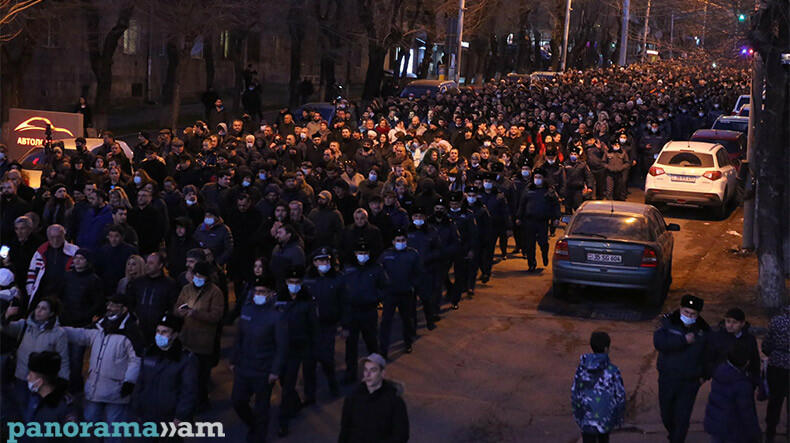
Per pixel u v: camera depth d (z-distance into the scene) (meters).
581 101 38.66
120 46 39.62
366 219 12.31
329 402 9.78
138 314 9.48
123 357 7.73
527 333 12.70
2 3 22.56
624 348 12.08
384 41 42.84
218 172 14.75
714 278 16.44
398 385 6.34
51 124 20.16
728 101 41.56
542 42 98.81
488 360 11.45
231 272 13.29
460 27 42.22
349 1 43.16
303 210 14.75
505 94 37.75
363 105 41.03
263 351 8.19
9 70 26.69
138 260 9.74
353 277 10.27
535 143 25.47
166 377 7.48
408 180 16.98
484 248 15.52
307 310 8.91
